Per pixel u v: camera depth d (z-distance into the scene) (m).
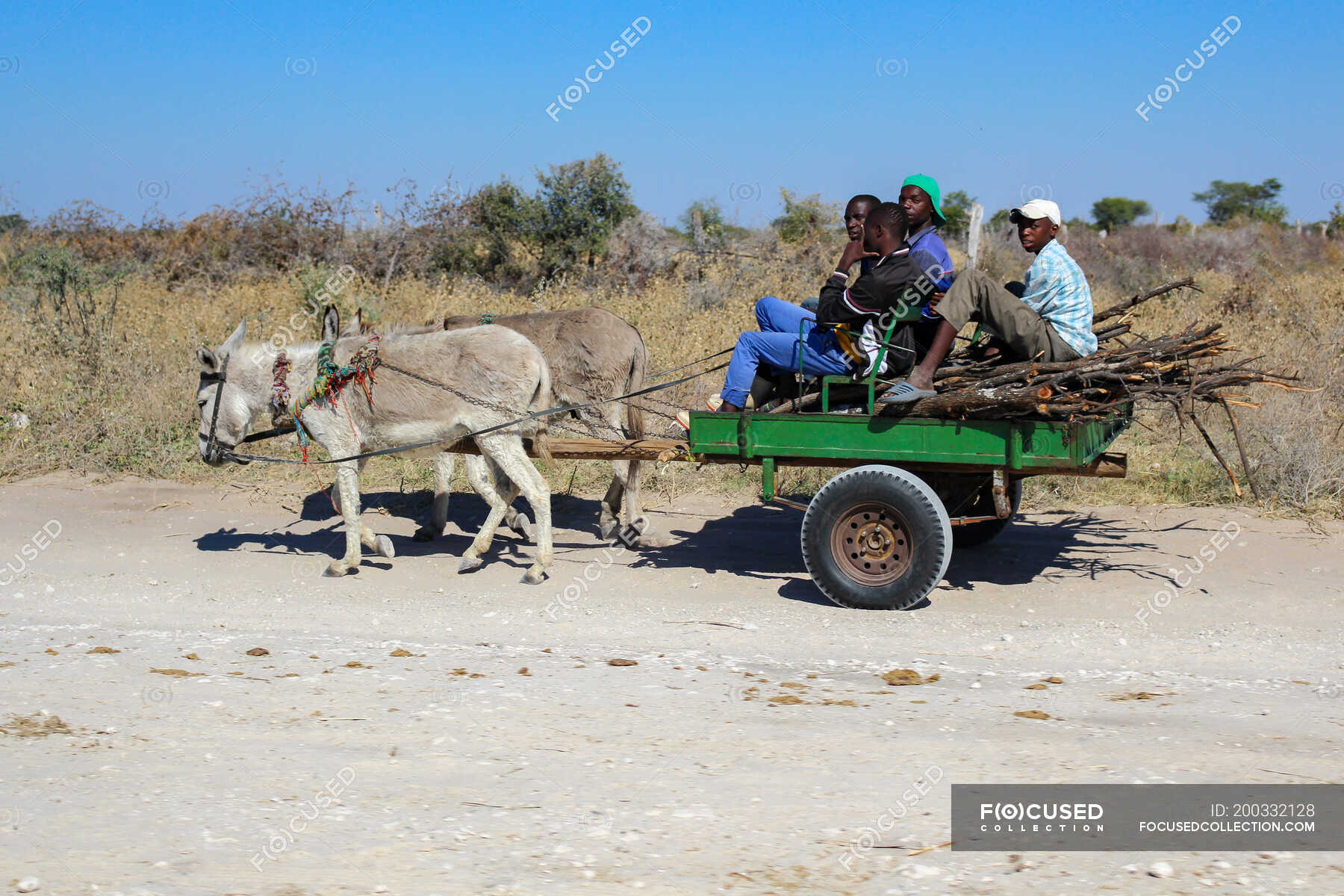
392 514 10.20
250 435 8.59
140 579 8.07
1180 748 4.44
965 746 4.49
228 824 3.79
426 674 5.62
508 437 7.87
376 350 8.03
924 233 7.52
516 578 8.04
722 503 10.10
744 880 3.37
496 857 3.53
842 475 6.92
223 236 21.27
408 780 4.18
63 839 3.67
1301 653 6.04
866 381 7.05
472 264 19.70
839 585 6.98
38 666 5.77
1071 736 4.60
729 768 4.27
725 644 6.34
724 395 7.70
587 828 3.74
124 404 12.42
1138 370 6.70
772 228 20.66
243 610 7.29
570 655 6.07
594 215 20.06
